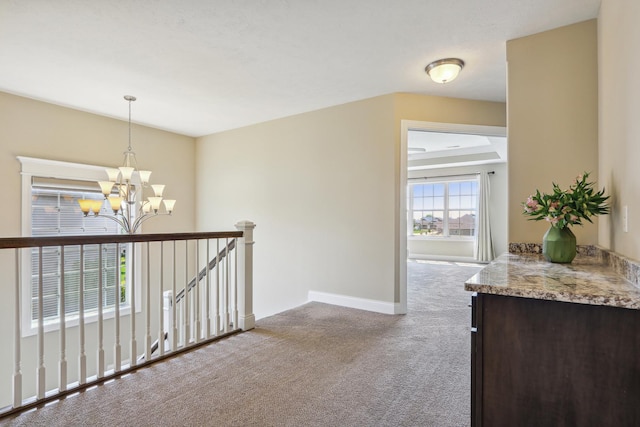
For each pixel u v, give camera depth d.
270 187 4.49
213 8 2.12
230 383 2.08
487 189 7.60
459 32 2.39
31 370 3.52
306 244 4.13
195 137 5.36
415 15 2.20
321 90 3.48
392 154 3.54
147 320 2.37
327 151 3.99
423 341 2.76
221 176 5.04
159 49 2.64
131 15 2.19
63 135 3.93
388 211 3.56
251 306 3.08
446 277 5.78
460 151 7.11
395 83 3.29
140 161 4.69
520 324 1.23
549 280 1.36
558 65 2.32
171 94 3.59
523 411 1.22
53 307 3.81
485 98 3.65
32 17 2.19
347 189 3.83
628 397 1.09
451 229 8.16
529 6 2.09
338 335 2.90
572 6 2.09
